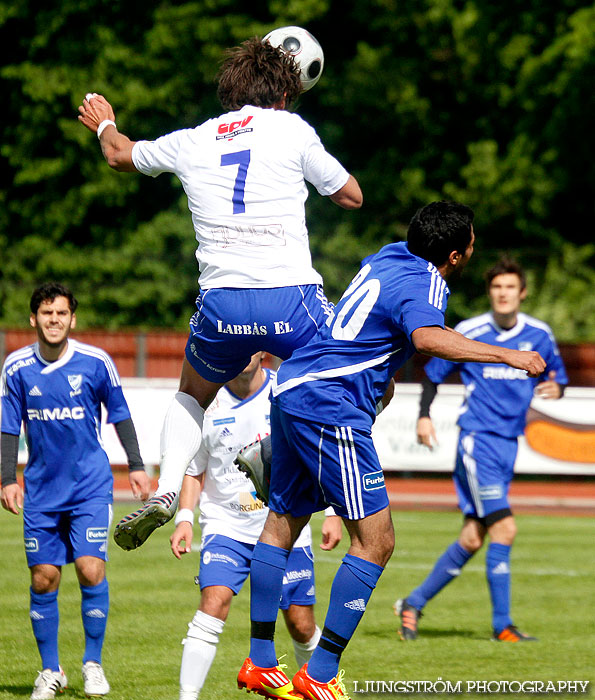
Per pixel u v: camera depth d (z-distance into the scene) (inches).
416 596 1114.7
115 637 1073.5
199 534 1946.4
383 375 672.4
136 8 4158.5
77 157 4133.9
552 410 2608.3
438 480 2837.1
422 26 4074.8
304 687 680.4
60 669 887.1
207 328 682.8
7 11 4042.8
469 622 1198.9
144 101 4045.3
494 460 1139.9
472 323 1232.8
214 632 766.5
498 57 4062.5
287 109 723.4
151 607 1230.9
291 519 703.1
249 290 665.6
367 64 4089.6
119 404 935.0
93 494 898.1
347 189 688.4
